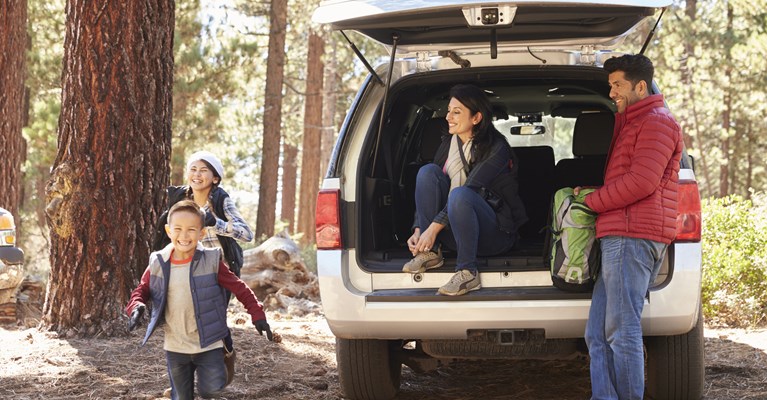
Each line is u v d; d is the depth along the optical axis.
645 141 4.07
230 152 22.81
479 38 4.71
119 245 7.12
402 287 4.50
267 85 19.81
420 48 4.85
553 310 4.27
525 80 5.34
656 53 24.44
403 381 5.74
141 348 6.57
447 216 4.47
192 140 18.47
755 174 31.42
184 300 3.96
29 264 19.16
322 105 27.64
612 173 4.18
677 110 26.08
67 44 7.18
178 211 3.91
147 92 7.24
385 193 4.97
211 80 18.56
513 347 4.58
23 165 18.42
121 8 7.12
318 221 4.52
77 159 7.09
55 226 7.08
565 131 6.18
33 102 20.19
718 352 6.48
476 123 4.77
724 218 8.80
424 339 4.62
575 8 4.10
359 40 26.08
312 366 6.12
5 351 6.49
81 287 7.06
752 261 8.26
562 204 4.25
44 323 7.14
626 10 4.11
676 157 4.18
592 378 4.18
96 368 5.95
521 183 6.07
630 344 4.12
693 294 4.24
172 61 7.52
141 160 7.21
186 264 3.98
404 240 5.38
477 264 4.44
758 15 22.59
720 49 23.56
